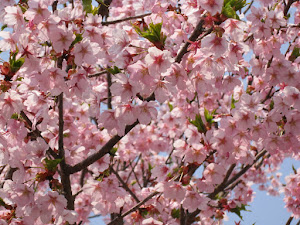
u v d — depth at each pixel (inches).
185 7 134.9
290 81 155.0
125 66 119.0
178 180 135.1
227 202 191.3
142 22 164.7
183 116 198.4
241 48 120.4
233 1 117.8
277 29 164.7
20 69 116.9
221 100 224.5
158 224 150.9
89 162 131.9
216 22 114.8
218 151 135.1
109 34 140.5
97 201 147.6
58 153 131.7
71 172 132.6
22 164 123.6
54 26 112.5
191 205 139.6
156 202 157.6
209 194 191.6
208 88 129.2
